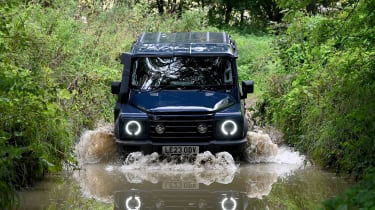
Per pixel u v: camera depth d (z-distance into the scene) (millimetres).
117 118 11555
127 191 9477
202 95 11508
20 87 7336
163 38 12750
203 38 12711
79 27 18672
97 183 9938
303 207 8586
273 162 11547
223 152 11039
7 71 8273
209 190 9539
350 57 11219
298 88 12836
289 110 12953
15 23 9953
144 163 11016
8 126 8734
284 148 12484
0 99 7414
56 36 15438
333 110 10953
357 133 10195
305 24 12766
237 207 8602
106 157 11523
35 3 17188
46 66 11016
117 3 22953
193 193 9352
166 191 9461
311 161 11406
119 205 8711
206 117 11000
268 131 13297
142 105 11297
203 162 10984
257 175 10516
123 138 11102
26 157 9328
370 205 6641
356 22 9625
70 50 15914
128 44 19141
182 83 11750
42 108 8414
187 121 10984
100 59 17656
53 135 9766
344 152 10367
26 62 10039
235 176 10445
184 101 11305
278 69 15695
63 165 10789
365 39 10180
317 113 11562
